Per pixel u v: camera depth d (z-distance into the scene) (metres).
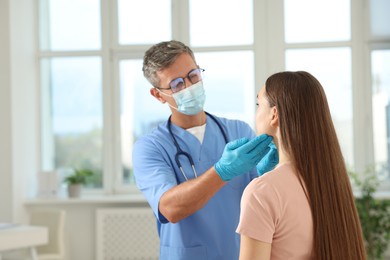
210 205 2.03
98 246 5.52
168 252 2.05
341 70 5.68
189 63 2.04
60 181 5.80
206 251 2.02
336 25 5.69
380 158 5.64
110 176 5.85
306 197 1.42
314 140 1.42
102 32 5.88
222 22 5.79
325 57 5.69
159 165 2.03
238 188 2.09
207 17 5.81
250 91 5.75
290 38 5.73
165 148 2.11
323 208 1.40
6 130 5.38
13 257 4.67
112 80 5.90
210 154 2.14
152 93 2.16
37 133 5.93
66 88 5.95
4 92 5.39
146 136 2.16
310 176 1.41
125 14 5.90
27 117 5.71
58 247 4.87
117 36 5.89
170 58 2.02
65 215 5.48
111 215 5.52
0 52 5.40
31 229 3.92
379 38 5.62
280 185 1.41
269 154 1.80
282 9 5.67
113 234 5.52
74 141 5.95
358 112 5.64
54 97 5.96
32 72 5.84
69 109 5.96
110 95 5.89
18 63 5.54
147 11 5.89
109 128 5.87
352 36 5.64
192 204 1.76
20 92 5.57
